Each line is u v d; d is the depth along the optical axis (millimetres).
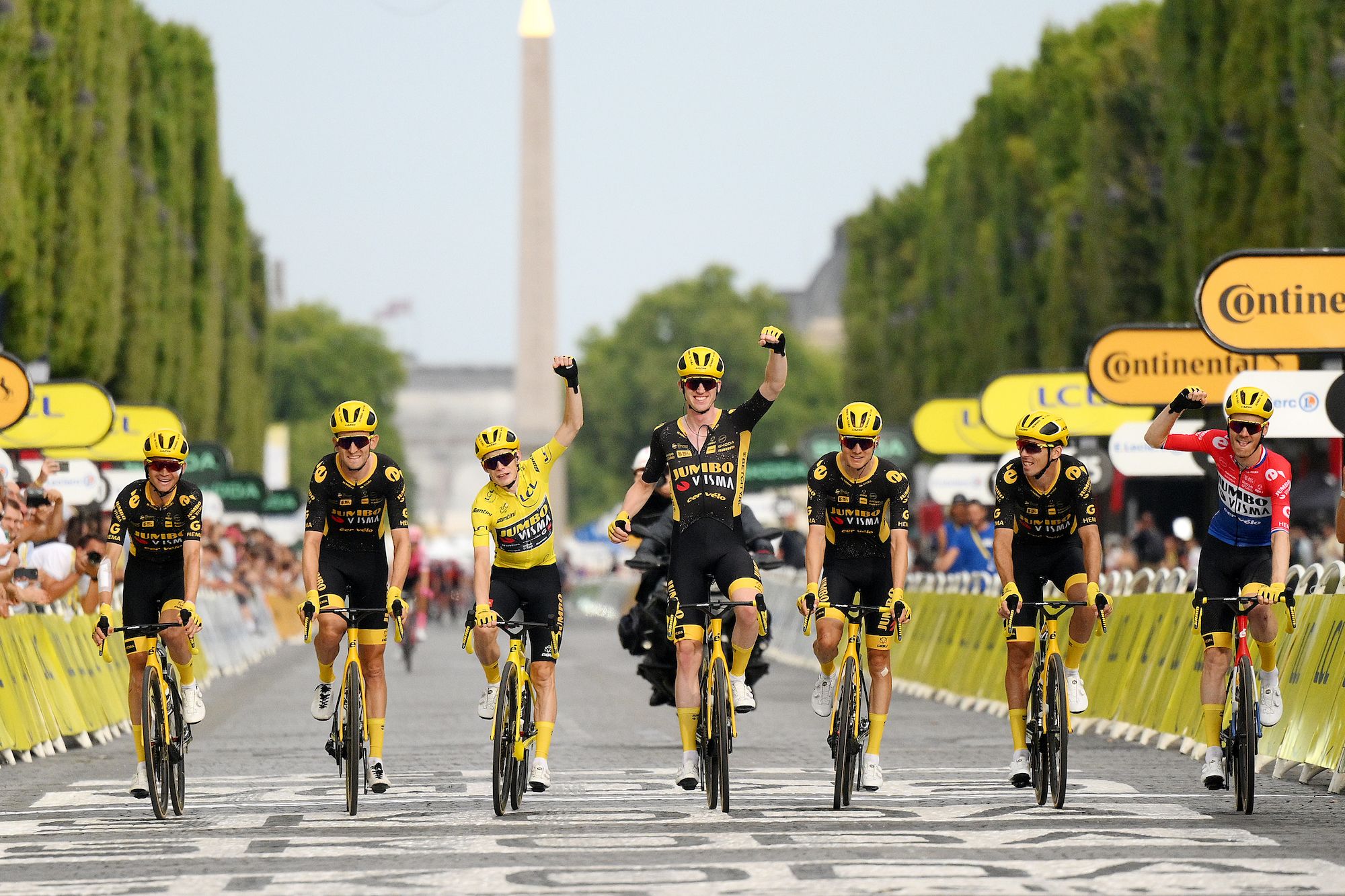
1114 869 23750
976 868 23844
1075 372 72812
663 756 40375
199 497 30844
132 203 113688
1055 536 31094
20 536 46125
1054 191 125688
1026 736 32594
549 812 30203
